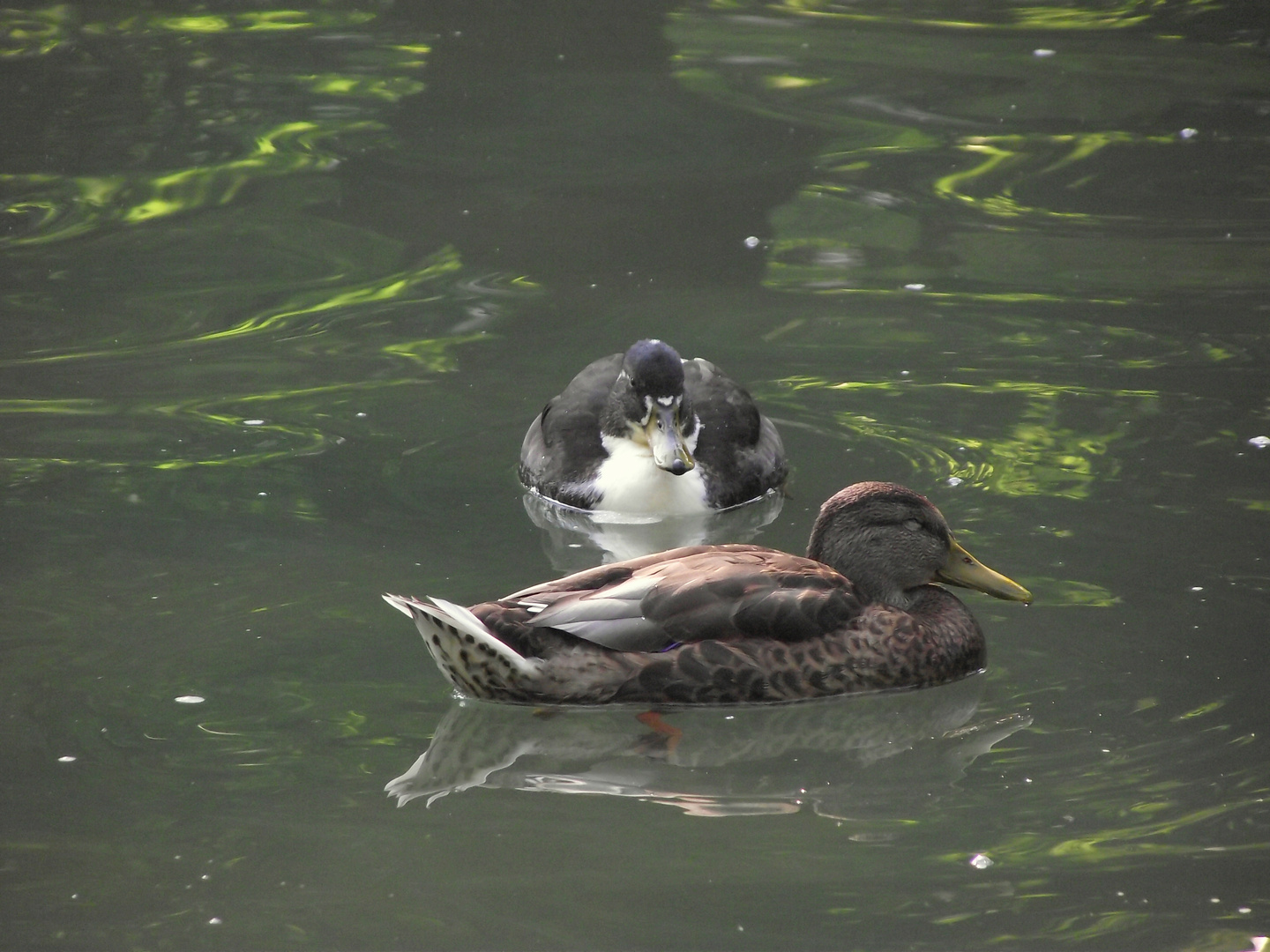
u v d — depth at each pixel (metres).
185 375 15.48
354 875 8.16
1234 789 8.80
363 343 16.23
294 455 13.85
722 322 16.52
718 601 10.22
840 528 11.04
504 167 20.92
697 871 8.21
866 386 15.04
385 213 19.58
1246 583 11.20
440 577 11.69
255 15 27.39
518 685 10.01
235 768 9.16
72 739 9.44
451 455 14.01
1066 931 7.64
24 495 12.94
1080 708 9.79
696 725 9.98
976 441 13.77
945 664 10.44
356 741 9.52
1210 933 7.61
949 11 27.20
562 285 17.55
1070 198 19.56
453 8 27.64
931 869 8.20
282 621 10.97
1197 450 13.37
